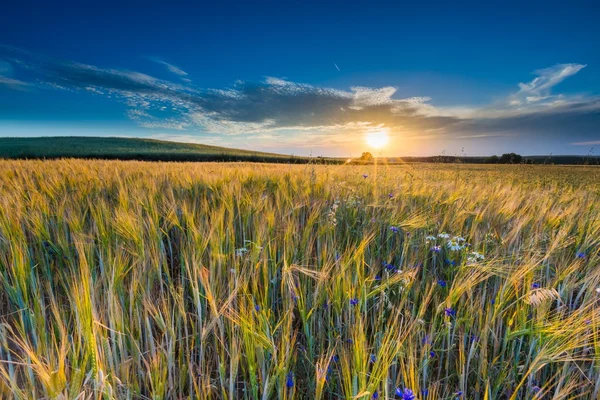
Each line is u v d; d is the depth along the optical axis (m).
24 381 1.50
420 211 3.94
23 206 3.27
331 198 4.55
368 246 3.08
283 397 1.47
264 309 1.87
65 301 2.24
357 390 1.37
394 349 1.55
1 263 2.37
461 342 1.85
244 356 1.82
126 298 2.03
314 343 1.96
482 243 3.09
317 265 2.61
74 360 1.37
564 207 4.74
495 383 1.71
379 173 8.39
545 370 1.82
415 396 1.27
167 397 1.60
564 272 2.29
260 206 3.59
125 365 1.58
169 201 3.89
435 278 2.49
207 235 2.62
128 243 2.52
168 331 1.84
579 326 1.65
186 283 2.48
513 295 2.17
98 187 4.71
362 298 1.97
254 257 2.30
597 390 1.56
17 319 2.04
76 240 2.46
